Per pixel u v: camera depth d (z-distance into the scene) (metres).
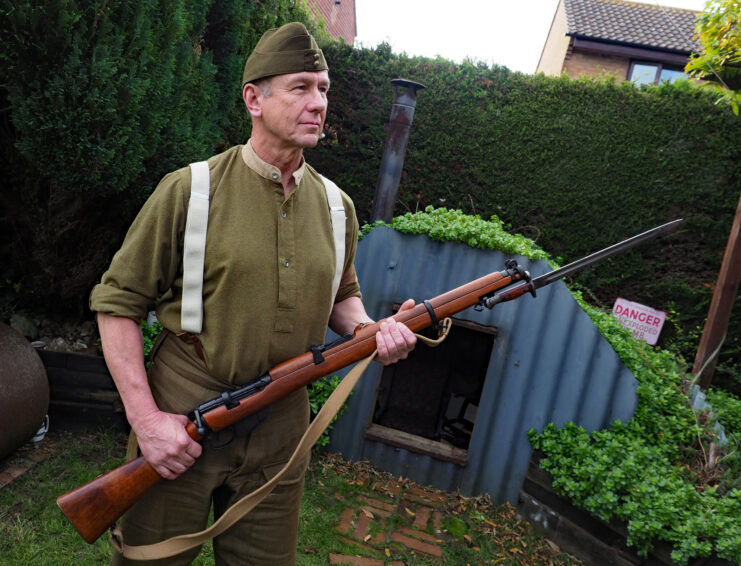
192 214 1.19
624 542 2.76
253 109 1.24
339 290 1.59
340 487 3.10
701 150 5.41
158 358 1.33
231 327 1.23
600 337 3.06
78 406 3.10
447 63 5.62
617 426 3.04
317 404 3.32
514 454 3.20
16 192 3.09
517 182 5.68
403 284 3.32
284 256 1.25
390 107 5.73
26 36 2.31
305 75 1.17
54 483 2.60
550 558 2.83
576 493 2.82
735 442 3.10
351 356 1.35
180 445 1.19
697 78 5.12
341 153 5.85
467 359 4.05
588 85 5.49
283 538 1.43
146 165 3.04
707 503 2.62
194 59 3.33
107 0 2.50
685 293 5.47
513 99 5.57
